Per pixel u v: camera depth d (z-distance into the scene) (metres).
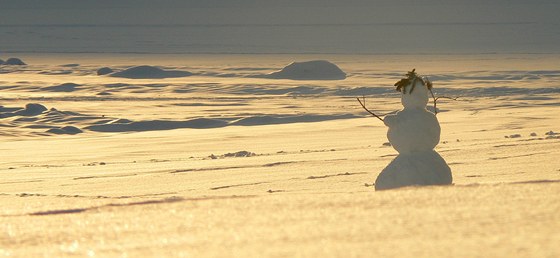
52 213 34.22
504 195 30.89
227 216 29.78
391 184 50.59
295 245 23.81
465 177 87.94
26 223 30.81
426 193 32.03
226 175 107.31
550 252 20.84
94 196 87.50
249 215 29.72
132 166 130.12
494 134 181.00
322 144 179.25
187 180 104.12
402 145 51.34
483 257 20.77
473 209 27.95
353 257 21.64
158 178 107.75
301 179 98.00
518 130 195.25
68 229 29.20
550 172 89.31
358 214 28.42
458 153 115.50
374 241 23.73
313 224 27.14
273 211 30.30
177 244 25.23
